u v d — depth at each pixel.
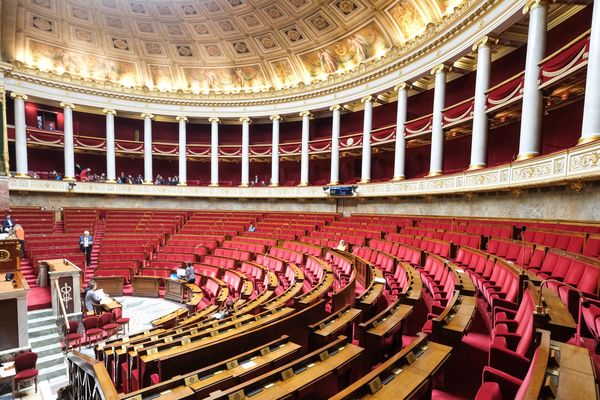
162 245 18.31
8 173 20.41
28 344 8.13
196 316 8.87
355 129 23.77
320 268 10.25
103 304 10.74
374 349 3.96
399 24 17.55
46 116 24.12
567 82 10.27
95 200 23.72
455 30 13.98
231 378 3.42
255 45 23.69
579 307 4.48
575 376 2.24
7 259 9.70
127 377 4.93
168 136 27.98
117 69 24.69
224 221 21.59
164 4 22.19
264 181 28.11
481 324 5.17
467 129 16.28
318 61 22.50
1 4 19.11
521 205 10.94
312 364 3.37
